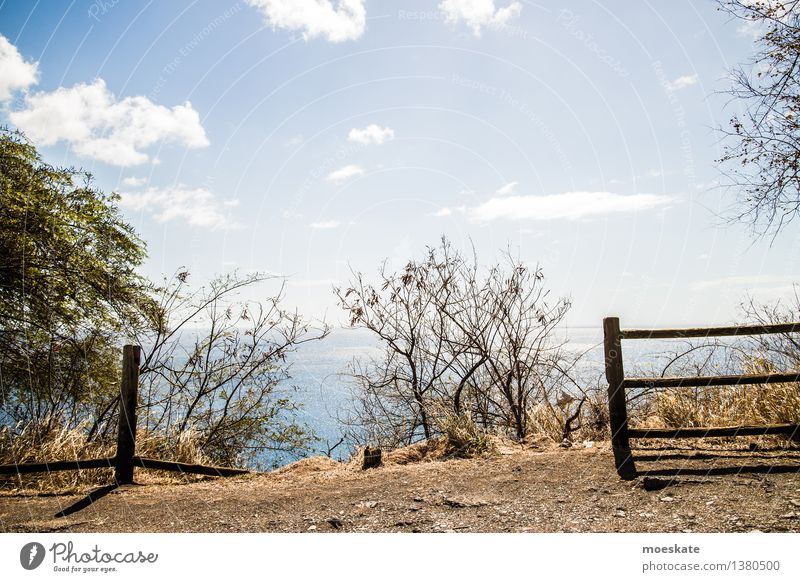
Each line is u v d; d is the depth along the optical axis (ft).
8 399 21.83
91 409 24.12
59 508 14.28
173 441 21.90
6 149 23.38
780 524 10.89
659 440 17.63
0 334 22.79
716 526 11.08
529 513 12.62
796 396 17.24
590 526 11.60
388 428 29.27
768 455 15.31
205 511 13.78
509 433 24.95
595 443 18.92
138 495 15.42
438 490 14.66
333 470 18.22
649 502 12.70
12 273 22.59
